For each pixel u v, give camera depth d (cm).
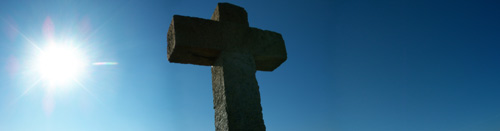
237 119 403
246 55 464
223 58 443
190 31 438
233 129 393
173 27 439
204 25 455
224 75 428
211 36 451
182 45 422
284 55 504
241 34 481
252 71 456
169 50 464
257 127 412
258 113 424
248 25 501
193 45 429
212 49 443
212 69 489
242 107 416
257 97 438
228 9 496
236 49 461
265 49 491
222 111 417
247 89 435
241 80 438
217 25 467
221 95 426
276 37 518
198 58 469
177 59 466
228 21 482
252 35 491
